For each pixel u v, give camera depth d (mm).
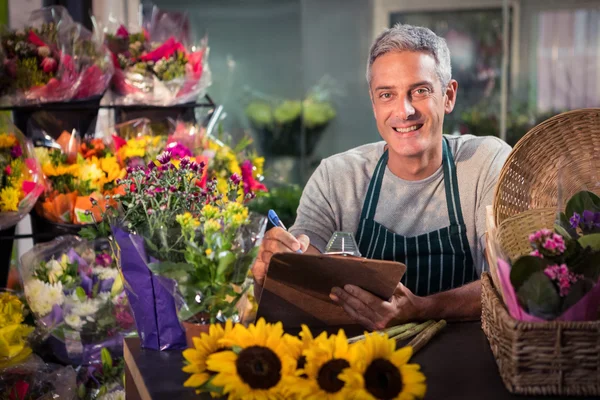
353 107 5852
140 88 3217
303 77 5805
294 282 1748
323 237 2541
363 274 1734
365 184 2557
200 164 1764
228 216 1555
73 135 3006
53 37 3016
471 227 2439
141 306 1689
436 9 5660
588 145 1845
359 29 5793
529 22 5512
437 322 1836
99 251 2631
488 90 5590
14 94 2943
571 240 1469
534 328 1359
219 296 1567
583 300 1380
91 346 2584
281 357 1322
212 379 1338
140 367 1584
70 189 2857
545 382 1376
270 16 5711
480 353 1614
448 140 2562
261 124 5762
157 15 3545
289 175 5824
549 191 1898
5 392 2369
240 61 5707
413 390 1270
